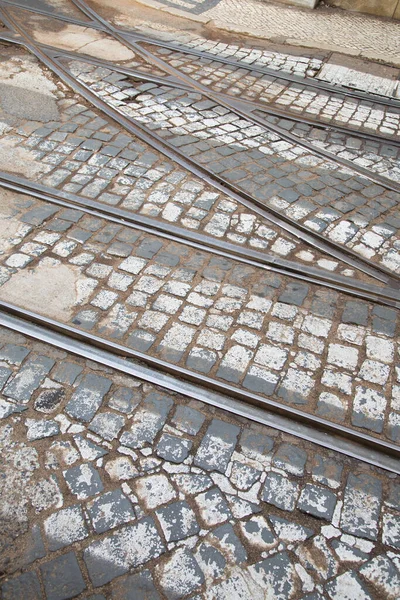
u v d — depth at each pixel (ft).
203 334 12.03
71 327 11.80
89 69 22.61
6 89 20.35
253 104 22.02
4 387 10.55
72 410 10.28
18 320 11.92
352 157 19.40
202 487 9.34
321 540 8.81
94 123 19.22
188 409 10.54
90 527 8.68
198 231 14.97
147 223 14.96
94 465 9.48
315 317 12.80
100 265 13.55
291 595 8.16
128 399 10.59
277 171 17.92
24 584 8.01
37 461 9.45
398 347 12.32
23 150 17.39
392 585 8.39
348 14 34.88
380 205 16.98
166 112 20.47
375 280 14.14
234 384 11.03
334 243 14.99
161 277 13.39
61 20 27.04
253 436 10.21
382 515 9.25
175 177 16.99
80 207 15.33
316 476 9.70
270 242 14.93
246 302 12.96
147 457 9.68
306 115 21.84
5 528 8.57
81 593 7.97
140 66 23.80
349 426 10.52
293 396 10.94
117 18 28.73
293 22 32.27
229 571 8.34
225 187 16.84
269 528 8.89
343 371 11.59
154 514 8.92
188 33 28.60
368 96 24.30
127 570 8.25
